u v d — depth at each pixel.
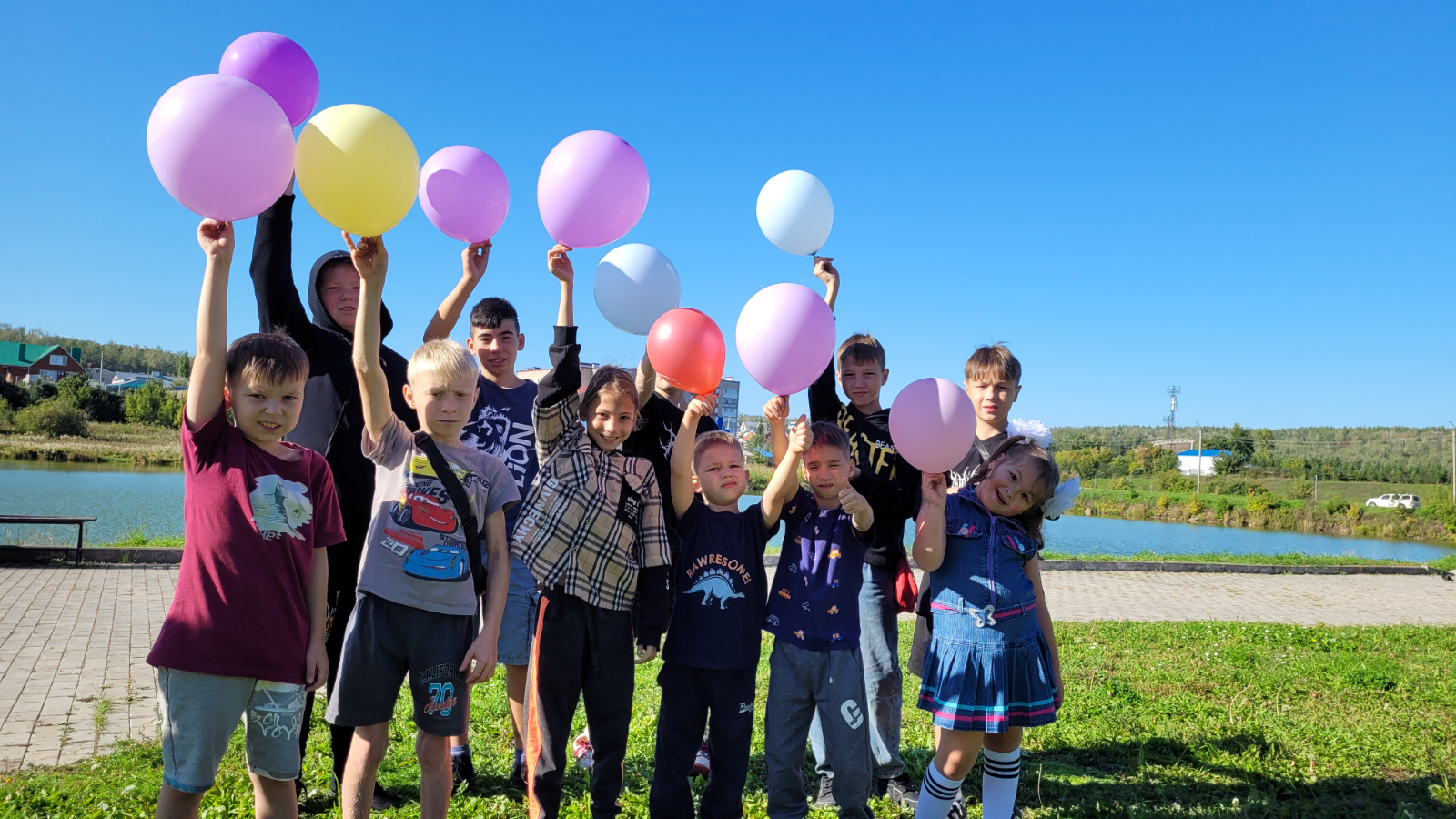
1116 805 3.43
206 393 2.34
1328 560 16.83
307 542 2.47
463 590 2.70
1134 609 10.87
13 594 8.70
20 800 3.11
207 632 2.25
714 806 2.91
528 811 2.95
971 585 2.97
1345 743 4.27
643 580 2.96
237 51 2.90
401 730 4.09
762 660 6.39
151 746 3.89
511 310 3.89
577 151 3.31
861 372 3.94
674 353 3.03
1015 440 3.15
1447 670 6.37
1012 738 3.05
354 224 2.58
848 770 2.94
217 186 2.30
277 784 2.41
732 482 3.14
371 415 2.72
